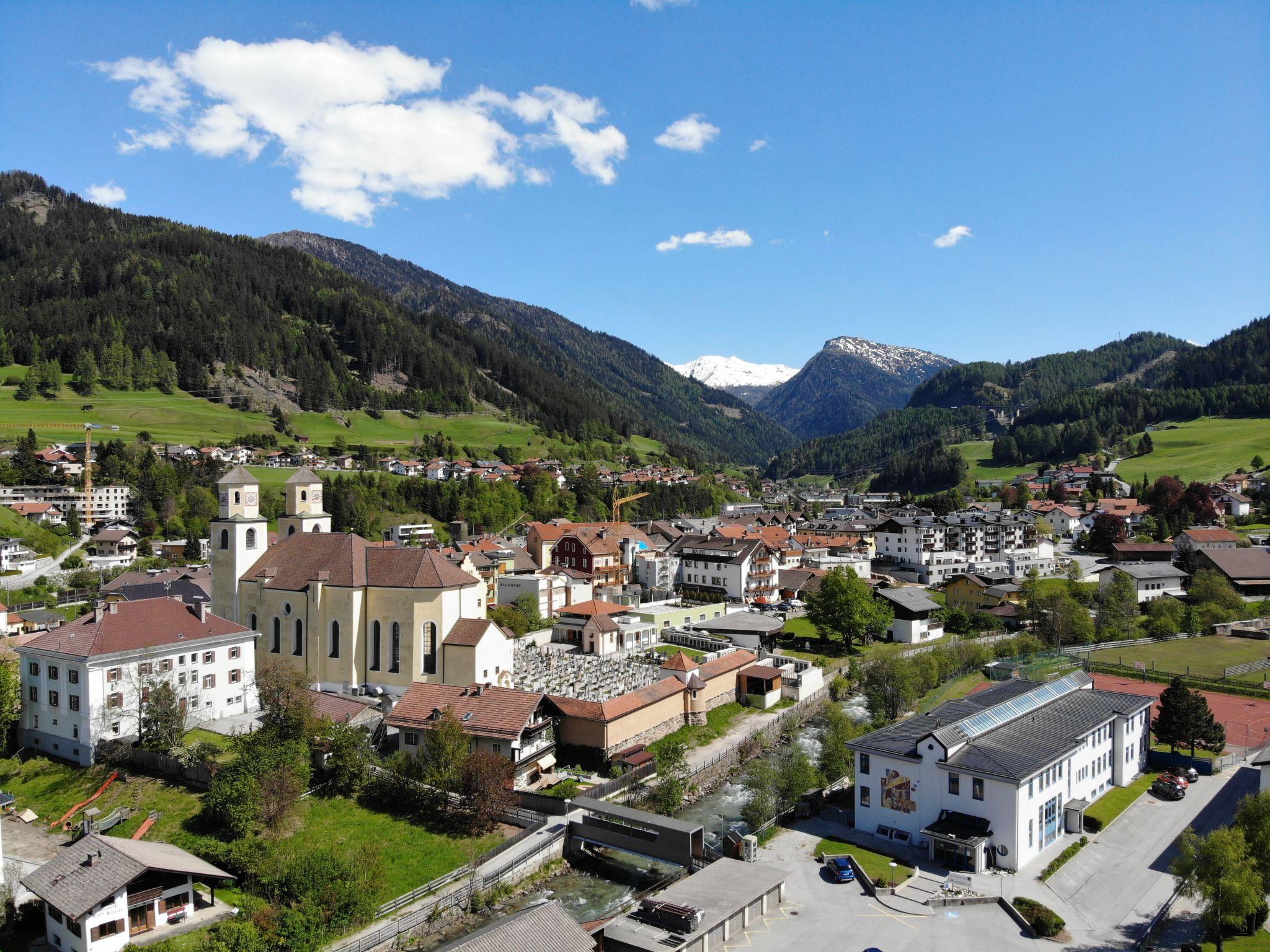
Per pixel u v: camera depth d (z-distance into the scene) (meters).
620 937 54.44
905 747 73.88
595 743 86.12
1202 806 79.12
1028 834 67.94
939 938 56.47
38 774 78.88
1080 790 77.56
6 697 83.25
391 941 56.00
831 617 142.00
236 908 57.44
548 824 71.81
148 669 83.12
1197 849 56.78
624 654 126.44
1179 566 186.88
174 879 55.41
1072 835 73.38
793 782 78.50
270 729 76.31
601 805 72.31
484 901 61.81
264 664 90.69
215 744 80.19
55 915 53.25
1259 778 84.56
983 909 60.62
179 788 73.88
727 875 62.78
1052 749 73.38
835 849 70.69
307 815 71.44
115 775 76.50
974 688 115.62
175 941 52.09
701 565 182.38
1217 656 132.75
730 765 92.62
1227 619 150.88
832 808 80.69
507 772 74.38
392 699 94.44
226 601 104.94
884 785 74.00
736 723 106.06
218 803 67.06
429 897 61.22
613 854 71.81
